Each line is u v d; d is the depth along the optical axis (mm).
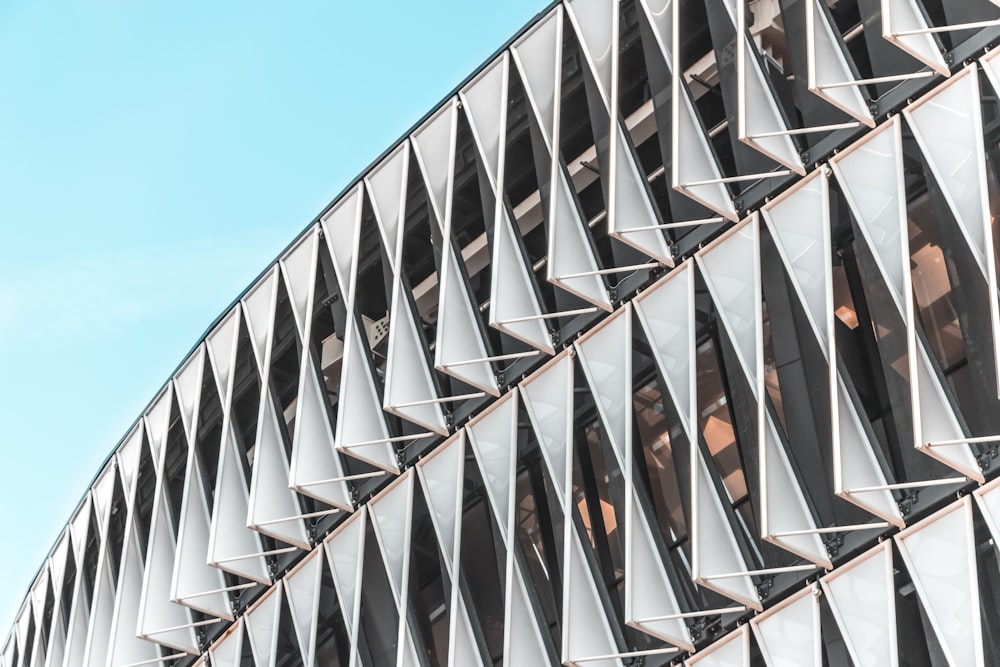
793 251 21734
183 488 32344
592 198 25844
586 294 23969
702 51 24656
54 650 35031
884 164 21219
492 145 26531
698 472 21281
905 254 20000
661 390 22547
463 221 27531
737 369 21578
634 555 21672
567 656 21750
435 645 25344
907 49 20891
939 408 19375
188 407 31781
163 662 31234
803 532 19875
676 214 23656
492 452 24844
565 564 22266
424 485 25859
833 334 20250
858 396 20484
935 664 18656
